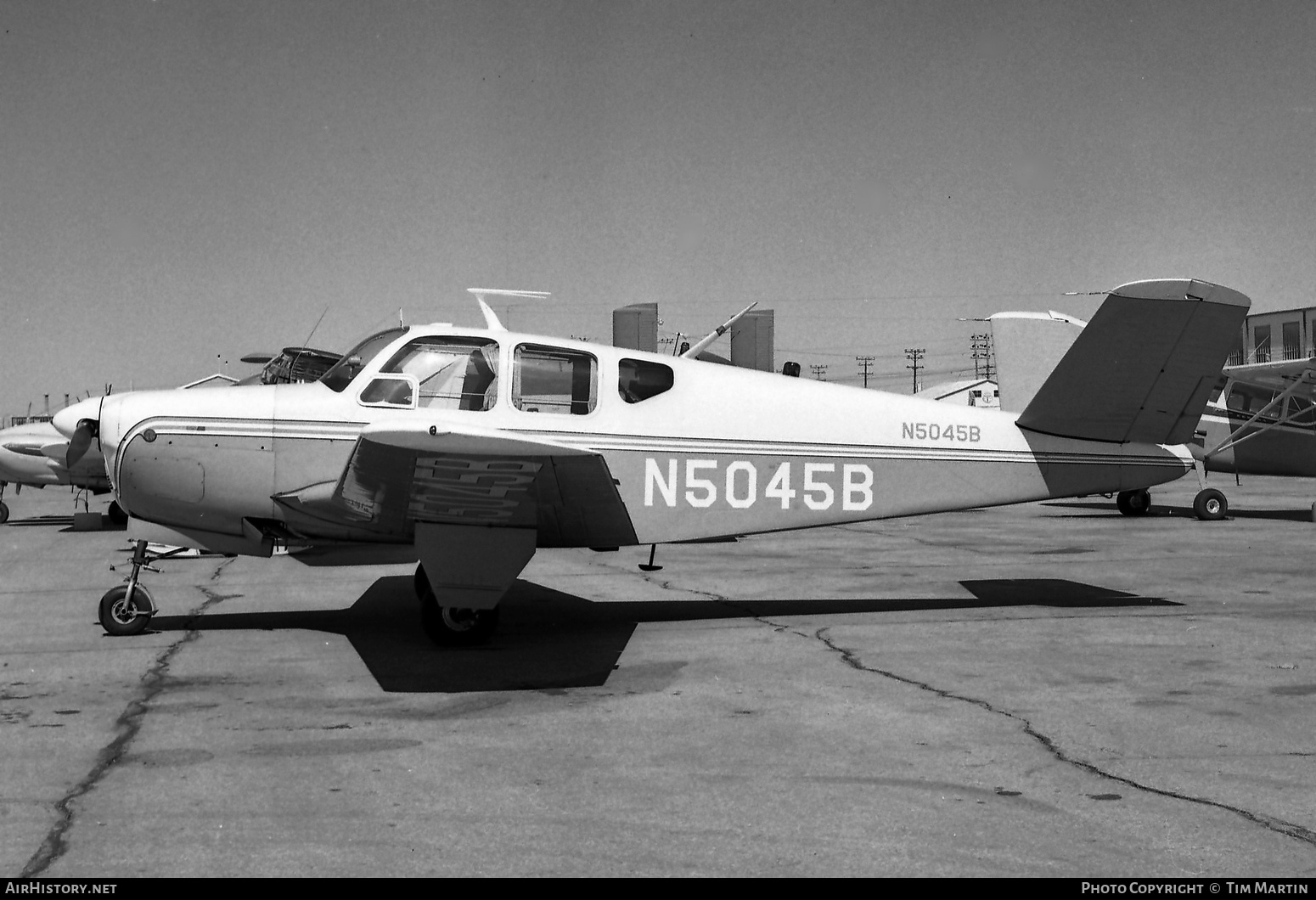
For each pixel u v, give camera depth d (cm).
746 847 354
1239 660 653
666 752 461
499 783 419
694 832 366
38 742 473
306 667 636
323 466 734
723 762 446
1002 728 500
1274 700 550
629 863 340
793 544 1409
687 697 562
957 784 418
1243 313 842
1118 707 537
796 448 812
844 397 833
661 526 785
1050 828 370
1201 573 1073
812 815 383
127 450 727
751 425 802
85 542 1469
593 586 993
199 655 669
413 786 414
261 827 370
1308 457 1775
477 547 687
